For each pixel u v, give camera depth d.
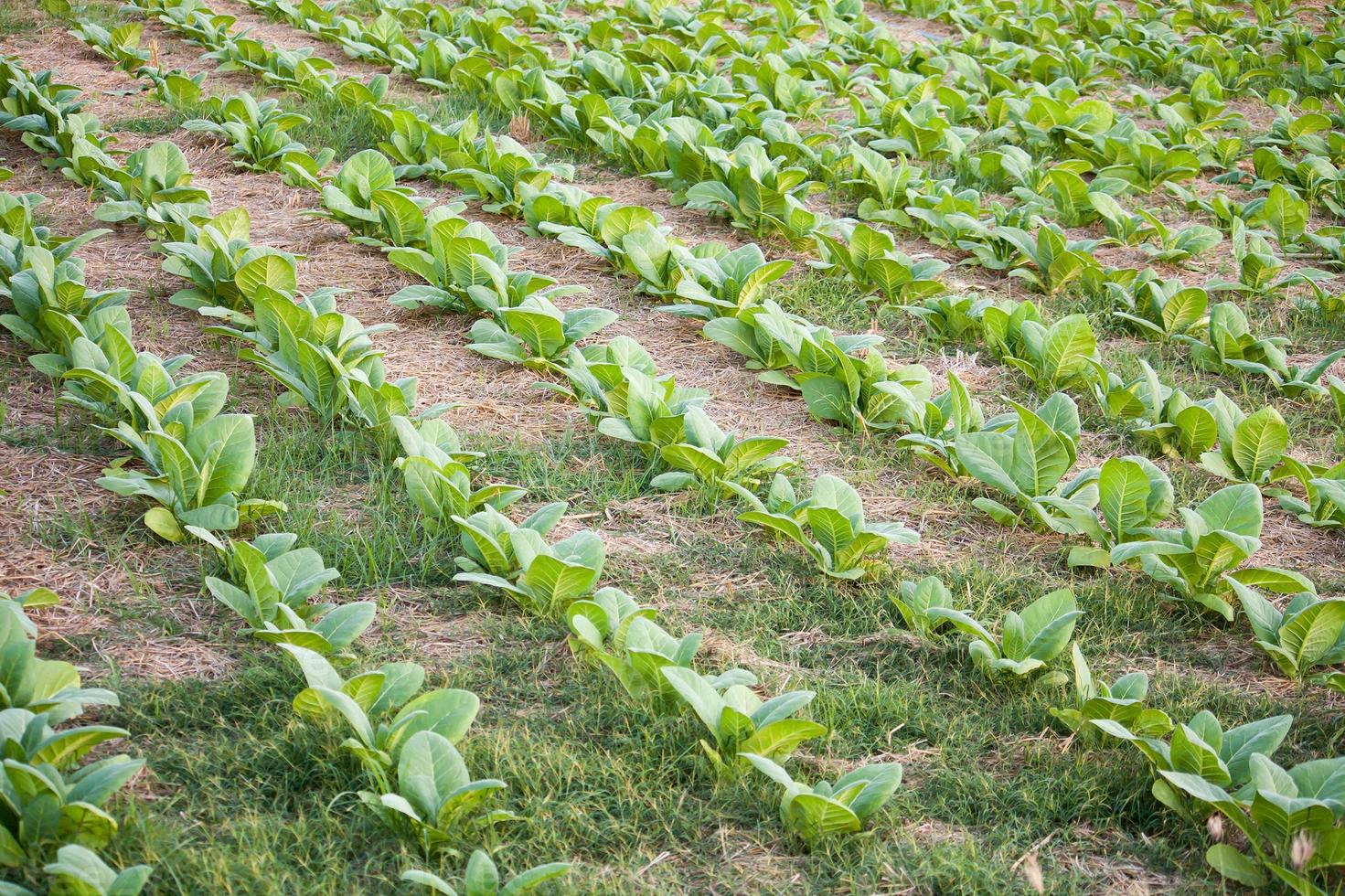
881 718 3.23
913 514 4.29
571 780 2.89
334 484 4.13
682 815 2.84
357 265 6.07
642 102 8.21
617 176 7.67
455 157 7.03
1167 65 10.88
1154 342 5.90
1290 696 3.45
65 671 2.79
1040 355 5.27
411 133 7.35
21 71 7.33
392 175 6.33
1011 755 3.13
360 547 3.76
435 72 9.09
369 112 7.93
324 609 3.37
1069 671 3.44
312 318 4.48
